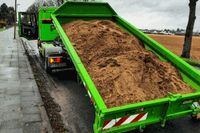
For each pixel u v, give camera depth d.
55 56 9.73
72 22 8.40
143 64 5.77
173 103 4.66
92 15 8.79
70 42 6.50
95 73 5.39
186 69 5.90
